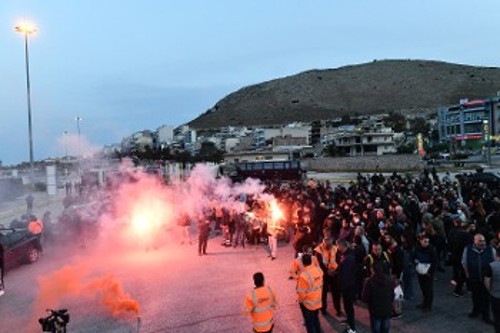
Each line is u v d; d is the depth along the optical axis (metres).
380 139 96.56
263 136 122.50
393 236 10.87
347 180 55.34
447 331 9.03
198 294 12.16
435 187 21.22
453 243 11.03
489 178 29.67
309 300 8.38
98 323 10.32
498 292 8.10
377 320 7.95
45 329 7.98
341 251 9.19
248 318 10.27
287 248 17.67
